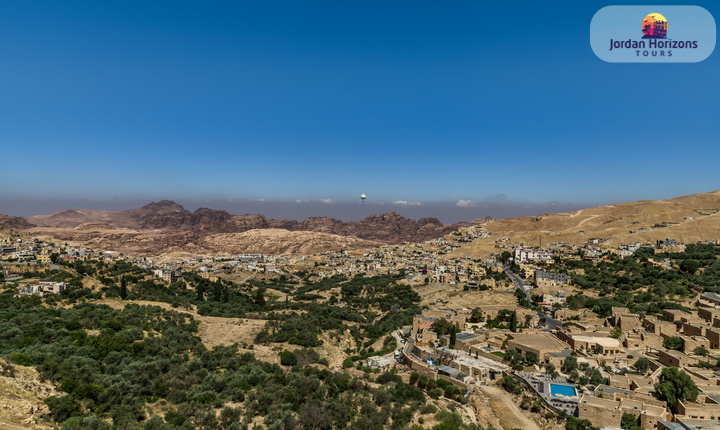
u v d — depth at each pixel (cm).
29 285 19350
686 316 16175
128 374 10419
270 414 9331
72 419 7619
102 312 16250
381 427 9481
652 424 9269
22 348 11194
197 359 12706
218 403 9894
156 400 9919
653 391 10538
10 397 7425
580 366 12562
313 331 17650
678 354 12825
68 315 15150
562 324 17700
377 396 10812
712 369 11831
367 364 14750
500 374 12544
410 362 14212
